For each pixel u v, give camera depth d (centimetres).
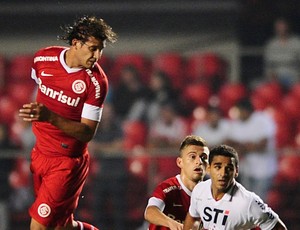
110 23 6212
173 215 2527
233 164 2222
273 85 5412
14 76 5872
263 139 4716
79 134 2320
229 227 2275
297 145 5241
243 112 4772
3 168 4959
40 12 6250
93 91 2345
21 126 5056
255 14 6075
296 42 5641
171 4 6194
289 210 4781
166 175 4728
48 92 2364
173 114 5059
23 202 4928
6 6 6244
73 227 2577
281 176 4797
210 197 2284
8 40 6231
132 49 6178
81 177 2472
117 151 4784
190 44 6150
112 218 4716
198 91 5500
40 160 2439
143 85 5488
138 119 5200
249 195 2253
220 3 6134
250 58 5741
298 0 6031
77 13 6238
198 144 2503
